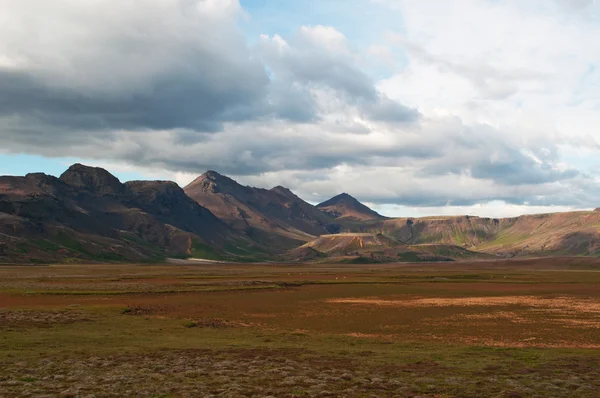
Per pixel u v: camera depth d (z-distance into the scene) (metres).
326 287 144.38
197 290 122.19
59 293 104.00
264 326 66.44
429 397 28.80
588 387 31.20
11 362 37.47
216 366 37.09
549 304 96.81
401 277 199.50
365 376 34.19
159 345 47.84
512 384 32.00
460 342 54.34
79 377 32.50
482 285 155.75
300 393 29.28
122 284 135.00
